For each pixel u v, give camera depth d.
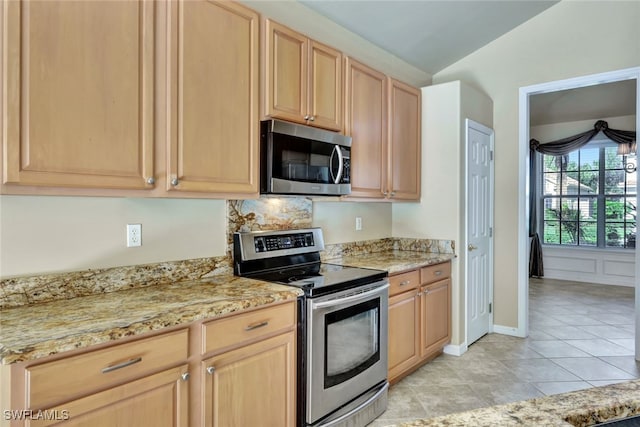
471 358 3.29
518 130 3.84
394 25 3.23
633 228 6.12
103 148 1.50
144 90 1.61
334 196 2.60
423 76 4.18
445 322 3.29
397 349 2.73
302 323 1.97
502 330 3.94
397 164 3.20
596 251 6.36
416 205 3.62
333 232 3.12
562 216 6.75
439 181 3.47
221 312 1.60
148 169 1.63
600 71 3.40
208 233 2.22
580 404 0.80
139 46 1.60
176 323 1.45
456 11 3.21
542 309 4.82
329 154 2.44
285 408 1.90
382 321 2.49
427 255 3.37
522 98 3.80
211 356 1.59
